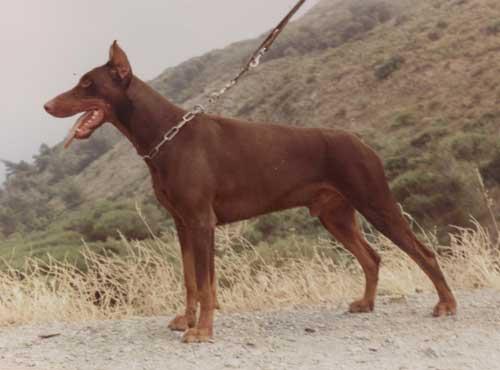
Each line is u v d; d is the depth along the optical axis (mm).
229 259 8375
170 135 5430
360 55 65875
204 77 127000
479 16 60000
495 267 7551
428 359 4496
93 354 4973
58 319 6695
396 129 47594
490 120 39938
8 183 115312
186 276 5715
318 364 4457
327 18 102562
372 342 5023
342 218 6262
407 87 54250
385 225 5844
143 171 82062
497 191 20000
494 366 4273
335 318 5953
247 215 5695
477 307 5957
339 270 8016
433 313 5762
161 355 4863
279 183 5699
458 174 19797
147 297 7328
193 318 5699
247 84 83062
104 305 7297
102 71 5504
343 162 5809
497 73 47938
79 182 97188
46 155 122062
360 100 57531
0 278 7621
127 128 5562
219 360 4664
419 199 19797
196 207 5383
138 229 20469
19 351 5125
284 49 91375
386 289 7254
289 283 7324
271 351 4867
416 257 5836
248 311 6680
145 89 5559
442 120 44719
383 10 93438
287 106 64875
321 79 65375
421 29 65188
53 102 5410
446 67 53188
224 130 5617
